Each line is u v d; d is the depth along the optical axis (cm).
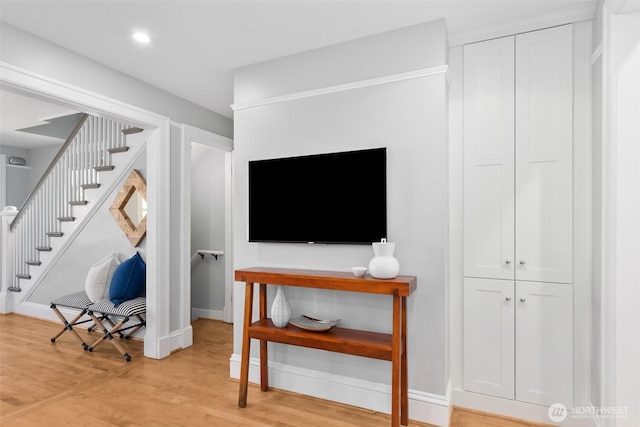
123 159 388
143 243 374
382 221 232
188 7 210
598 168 200
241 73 290
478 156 238
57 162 450
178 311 350
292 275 229
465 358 240
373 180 235
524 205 227
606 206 185
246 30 236
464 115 242
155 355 324
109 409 236
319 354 257
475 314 238
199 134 376
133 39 246
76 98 260
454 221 245
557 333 219
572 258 216
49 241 450
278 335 234
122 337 372
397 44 235
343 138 249
